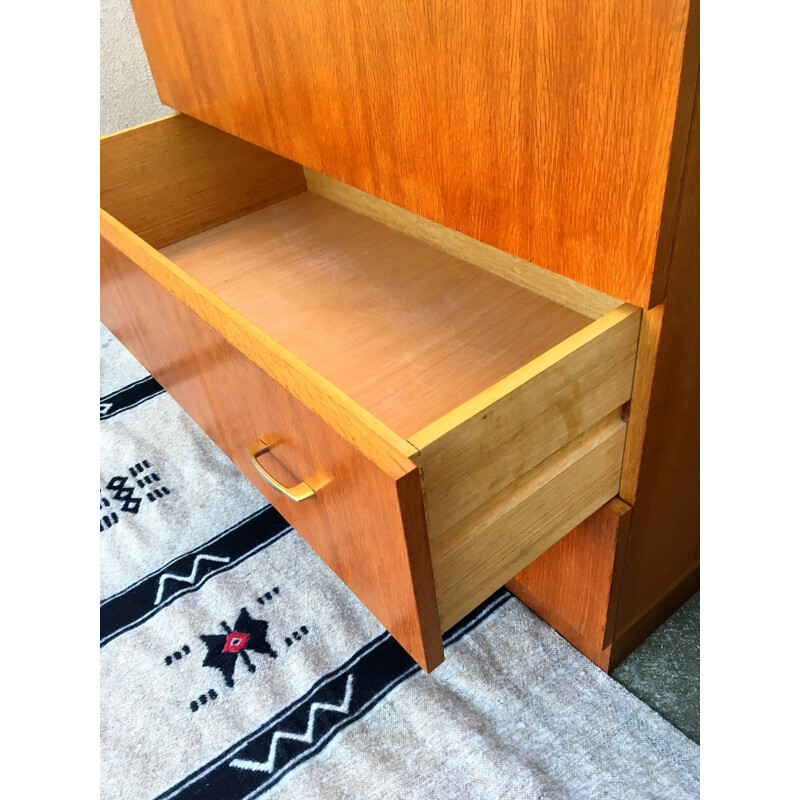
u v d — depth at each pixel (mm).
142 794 834
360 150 716
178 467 1224
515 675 902
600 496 680
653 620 918
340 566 639
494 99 550
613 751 821
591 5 452
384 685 903
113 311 900
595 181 517
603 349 552
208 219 1030
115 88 1375
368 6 604
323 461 541
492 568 598
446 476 493
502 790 796
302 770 834
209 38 827
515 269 812
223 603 1020
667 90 441
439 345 755
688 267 539
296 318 823
